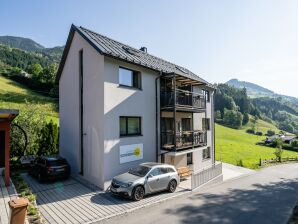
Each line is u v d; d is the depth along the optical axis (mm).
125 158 14086
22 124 19656
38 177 14477
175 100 15602
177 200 12328
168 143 16906
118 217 9633
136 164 14758
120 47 16484
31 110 21516
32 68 80375
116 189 11500
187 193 13766
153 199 11992
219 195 14094
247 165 29109
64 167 14312
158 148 16500
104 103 13109
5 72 72000
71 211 9992
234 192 15188
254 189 16500
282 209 11875
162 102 16750
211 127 24719
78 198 11570
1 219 7949
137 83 15555
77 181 14398
